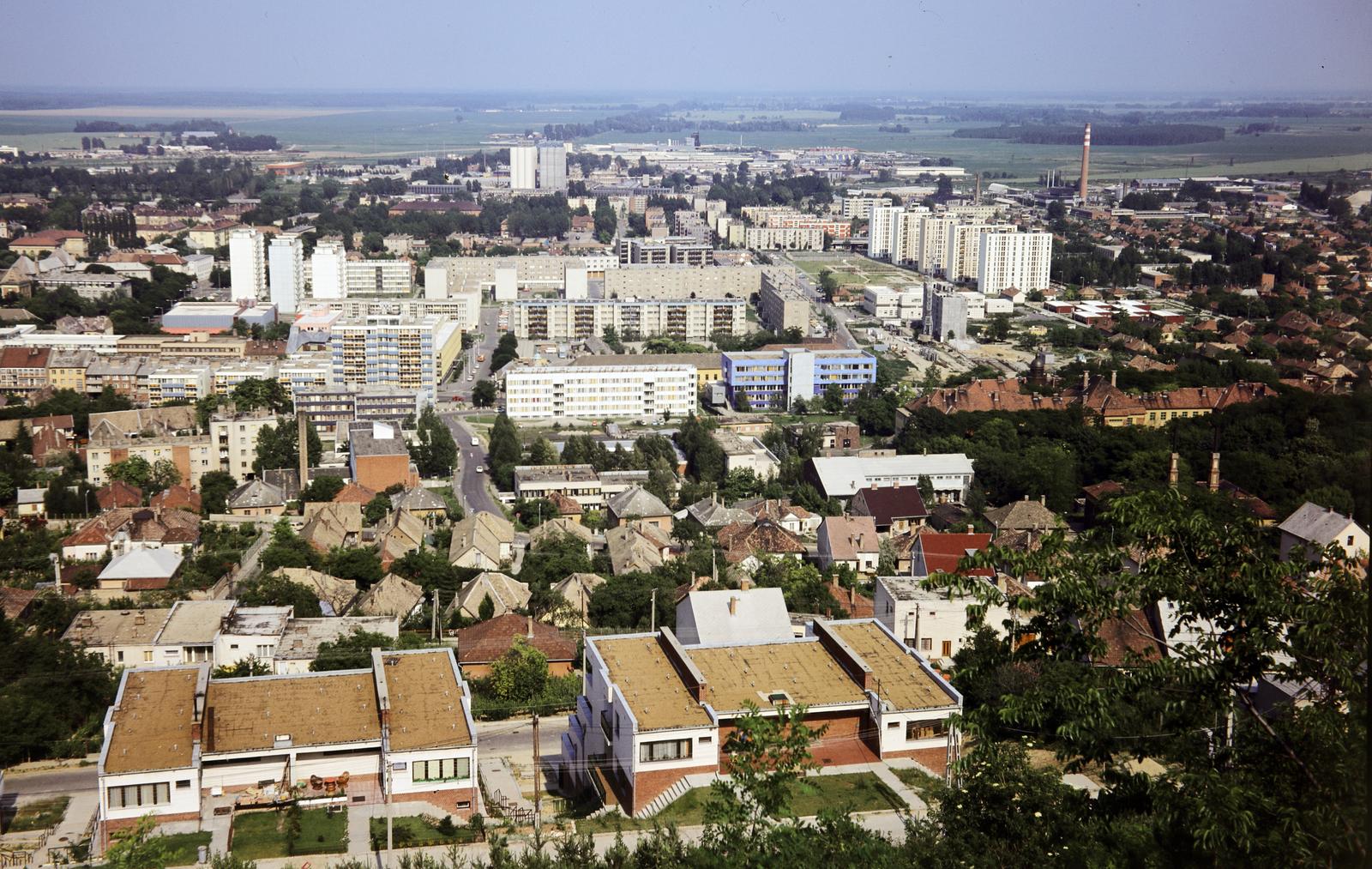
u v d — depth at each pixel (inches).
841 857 3890.3
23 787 6003.9
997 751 3816.4
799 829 3850.9
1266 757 2768.2
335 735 5634.8
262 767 5541.3
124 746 5433.1
